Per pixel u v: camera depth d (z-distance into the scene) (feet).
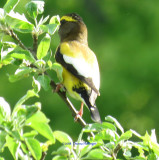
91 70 27.04
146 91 64.23
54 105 55.83
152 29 70.95
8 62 22.00
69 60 27.32
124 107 62.34
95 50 69.56
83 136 54.90
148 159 19.88
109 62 66.33
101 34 74.23
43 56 21.83
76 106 54.95
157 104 63.93
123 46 69.31
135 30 71.72
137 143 20.01
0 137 17.30
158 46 67.72
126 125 61.72
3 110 17.58
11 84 57.52
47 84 21.48
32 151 17.26
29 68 21.40
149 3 73.36
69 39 32.45
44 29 21.16
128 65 65.67
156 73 64.64
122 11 75.56
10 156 48.96
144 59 65.72
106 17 75.61
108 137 19.71
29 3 22.54
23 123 17.33
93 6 75.77
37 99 55.62
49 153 50.60
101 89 62.54
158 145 19.56
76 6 73.56
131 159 19.93
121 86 63.21
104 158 18.98
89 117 55.06
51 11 66.90
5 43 22.11
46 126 17.26
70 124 55.62
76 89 26.99
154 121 62.85
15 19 20.85
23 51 21.08
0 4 62.64
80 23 32.96
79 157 18.65
